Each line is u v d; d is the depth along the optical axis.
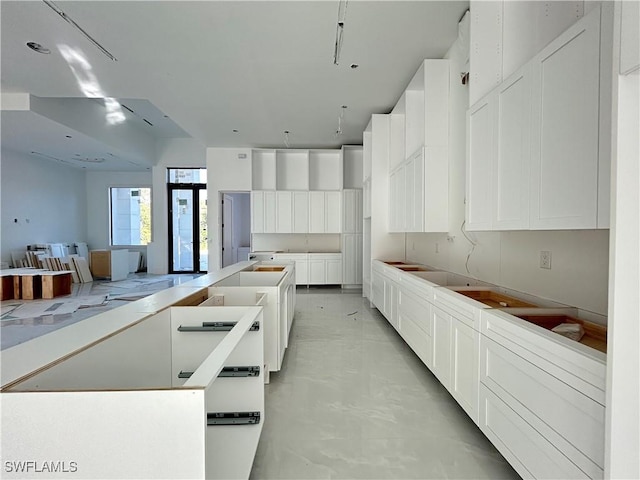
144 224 11.49
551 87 1.69
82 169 10.97
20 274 6.23
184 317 2.02
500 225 2.17
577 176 1.52
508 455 1.72
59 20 3.27
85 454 0.99
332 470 1.89
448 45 3.74
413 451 2.06
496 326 1.84
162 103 5.43
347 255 8.00
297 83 4.67
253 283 3.91
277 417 2.44
